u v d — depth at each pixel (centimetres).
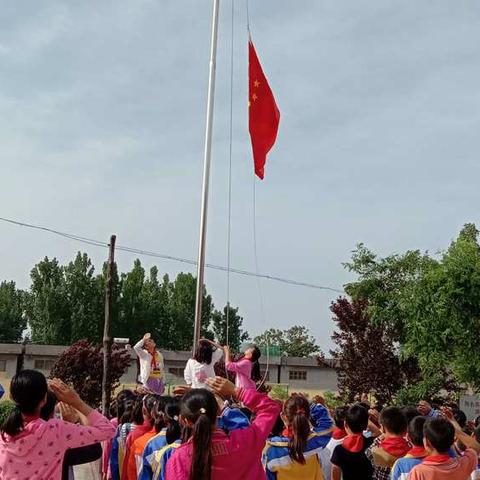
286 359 3991
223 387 479
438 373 2681
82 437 466
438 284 2366
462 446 739
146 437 691
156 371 1211
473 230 2912
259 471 458
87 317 5350
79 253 5475
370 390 2908
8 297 6078
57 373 3050
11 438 453
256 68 1323
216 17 1309
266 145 1313
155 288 5766
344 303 2986
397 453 658
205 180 1253
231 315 6100
